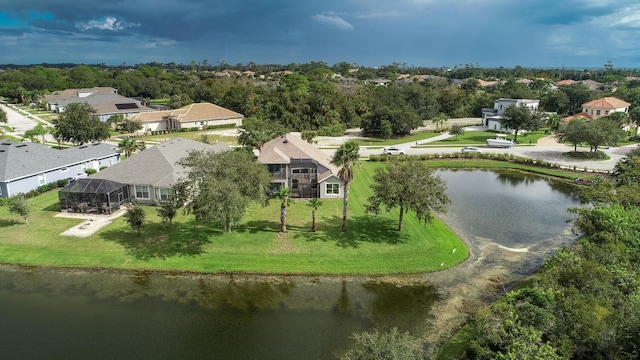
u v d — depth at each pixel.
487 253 34.19
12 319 24.62
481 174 64.50
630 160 47.88
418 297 27.45
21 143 52.31
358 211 42.97
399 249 33.81
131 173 45.25
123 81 175.50
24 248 33.19
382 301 26.91
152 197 44.44
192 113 109.19
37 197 46.97
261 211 42.88
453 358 20.92
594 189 36.72
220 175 31.92
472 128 113.38
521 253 34.28
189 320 24.61
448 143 89.81
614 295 20.58
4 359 21.20
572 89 130.00
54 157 52.72
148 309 25.70
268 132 65.50
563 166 65.81
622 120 96.81
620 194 33.56
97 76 195.38
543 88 159.12
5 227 37.41
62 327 23.89
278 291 27.91
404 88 132.50
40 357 21.39
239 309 25.81
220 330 23.70
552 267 25.50
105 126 73.25
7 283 28.64
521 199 49.97
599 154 73.06
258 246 33.91
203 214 30.66
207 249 33.31
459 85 196.12
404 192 33.62
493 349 19.16
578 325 18.44
